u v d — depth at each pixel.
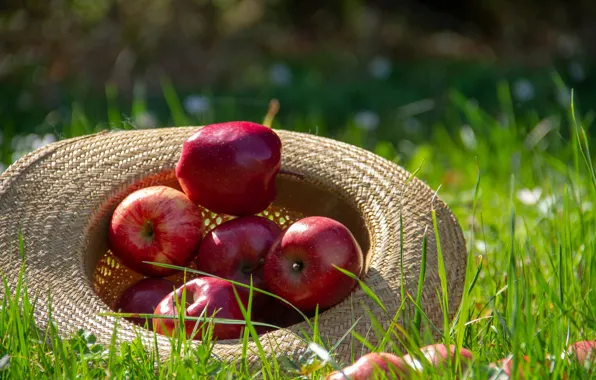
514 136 1.88
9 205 1.30
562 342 1.21
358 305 1.24
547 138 2.06
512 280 1.21
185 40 2.82
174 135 1.39
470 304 1.33
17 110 2.46
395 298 1.24
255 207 1.33
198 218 1.33
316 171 1.36
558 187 1.75
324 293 1.24
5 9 2.76
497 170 1.85
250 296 1.20
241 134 1.31
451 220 1.31
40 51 2.72
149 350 1.20
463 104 2.00
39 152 1.36
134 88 2.69
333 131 2.32
